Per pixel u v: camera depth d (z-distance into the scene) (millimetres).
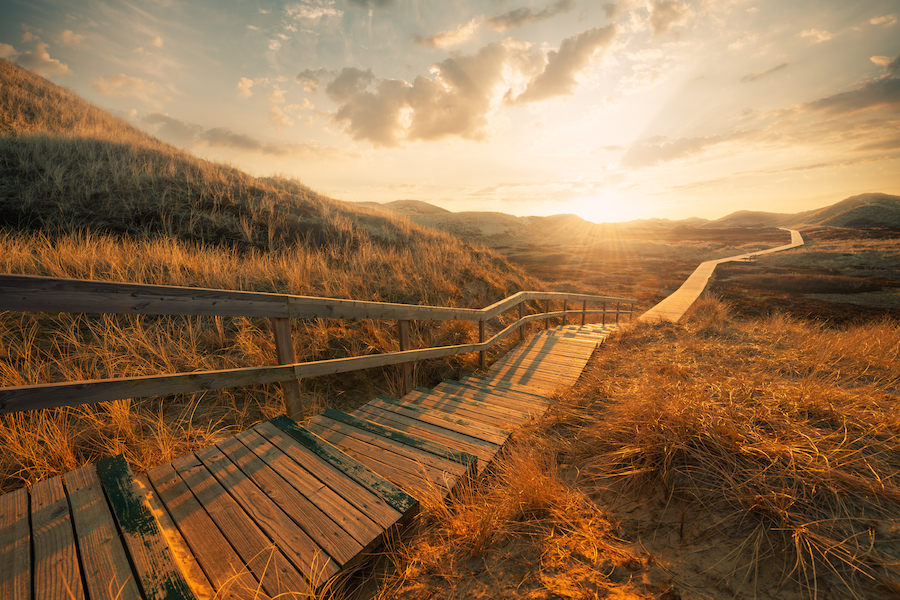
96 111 19531
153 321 4395
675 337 7059
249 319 4820
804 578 1398
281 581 1442
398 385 4746
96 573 1384
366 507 1809
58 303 1952
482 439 2836
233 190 10852
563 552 1666
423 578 1630
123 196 8641
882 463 1845
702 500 1811
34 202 7594
